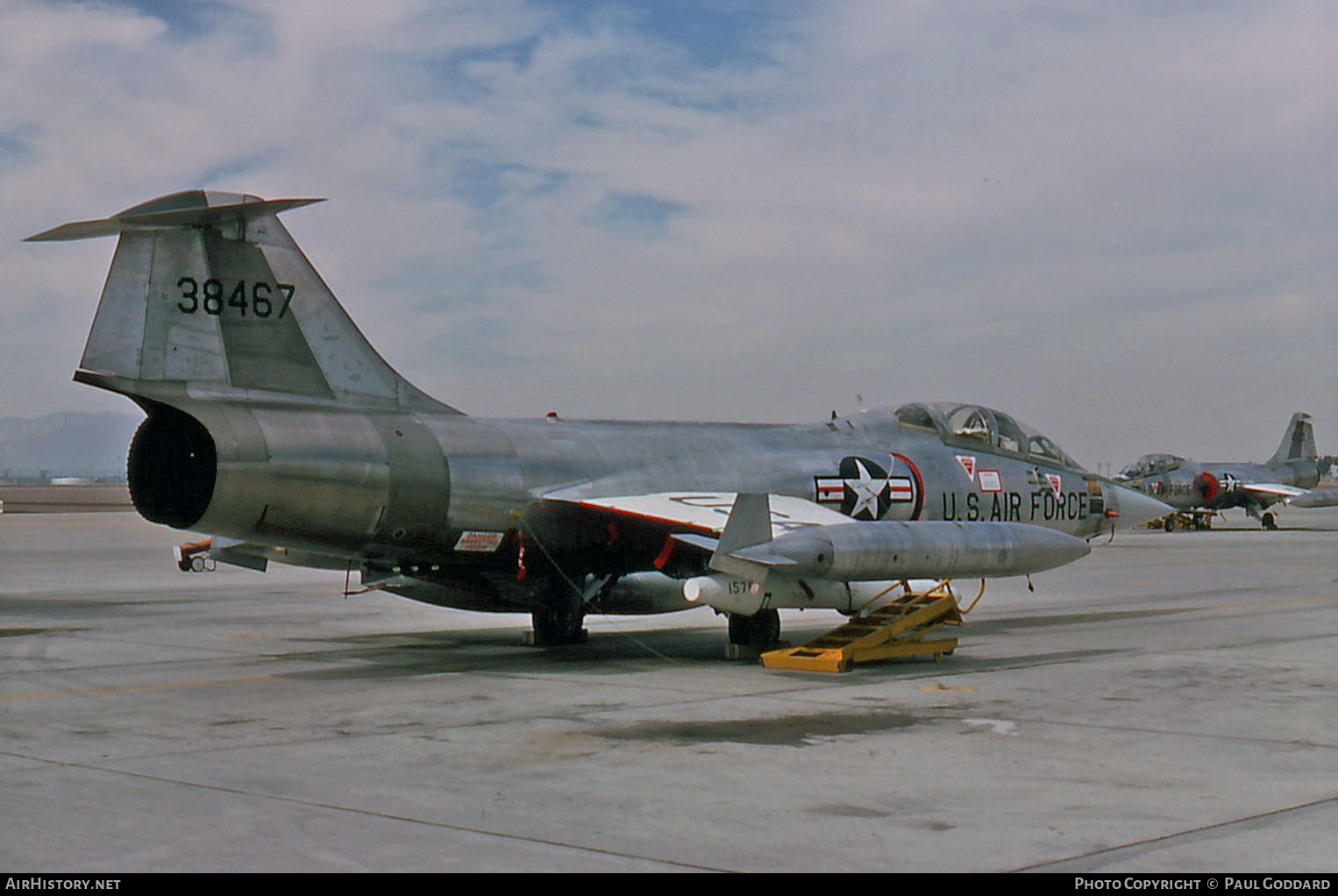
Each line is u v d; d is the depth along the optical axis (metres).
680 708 10.05
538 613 14.59
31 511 77.56
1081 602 20.31
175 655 13.72
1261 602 20.14
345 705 10.25
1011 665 12.68
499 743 8.59
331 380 12.98
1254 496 52.19
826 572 12.09
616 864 5.72
